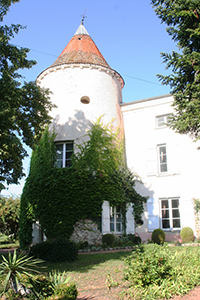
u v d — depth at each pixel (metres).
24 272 6.79
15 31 11.99
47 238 15.20
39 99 13.29
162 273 7.39
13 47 11.48
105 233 15.57
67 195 15.67
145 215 18.83
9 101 11.11
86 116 18.00
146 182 19.34
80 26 23.23
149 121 20.38
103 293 7.21
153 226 18.42
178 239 17.44
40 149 17.39
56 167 16.53
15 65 11.84
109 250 14.38
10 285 6.65
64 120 17.86
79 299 6.80
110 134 18.42
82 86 18.77
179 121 10.19
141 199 18.95
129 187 18.00
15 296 6.38
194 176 18.17
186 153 18.75
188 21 10.21
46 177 16.28
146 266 7.35
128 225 17.33
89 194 15.90
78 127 17.62
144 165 19.69
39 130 13.31
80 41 21.69
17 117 12.08
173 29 10.56
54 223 15.26
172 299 6.54
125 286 7.54
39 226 16.31
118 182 17.42
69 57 20.06
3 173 12.02
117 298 6.81
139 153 20.02
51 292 6.46
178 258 8.84
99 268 9.80
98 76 19.47
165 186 18.78
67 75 18.98
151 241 16.03
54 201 15.59
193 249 11.41
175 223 18.14
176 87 10.73
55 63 20.17
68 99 18.36
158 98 20.41
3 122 10.48
